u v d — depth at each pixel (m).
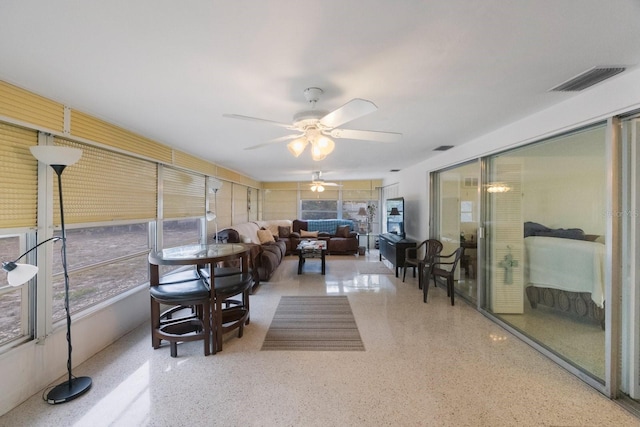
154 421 1.74
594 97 1.97
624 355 1.93
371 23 1.25
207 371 2.26
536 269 2.76
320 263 6.65
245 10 1.16
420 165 5.35
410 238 5.95
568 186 2.36
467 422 1.73
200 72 1.71
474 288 3.79
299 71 1.71
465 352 2.54
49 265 2.10
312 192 9.10
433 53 1.51
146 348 2.63
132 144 2.99
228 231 5.15
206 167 4.88
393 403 1.89
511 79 1.83
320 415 1.79
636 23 1.25
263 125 2.78
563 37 1.37
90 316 2.48
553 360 2.39
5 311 1.91
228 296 2.67
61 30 1.28
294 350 2.59
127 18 1.20
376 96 2.09
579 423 1.72
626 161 1.89
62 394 1.93
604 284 2.07
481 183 3.45
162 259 2.50
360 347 2.64
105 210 2.70
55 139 2.18
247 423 1.72
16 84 1.83
